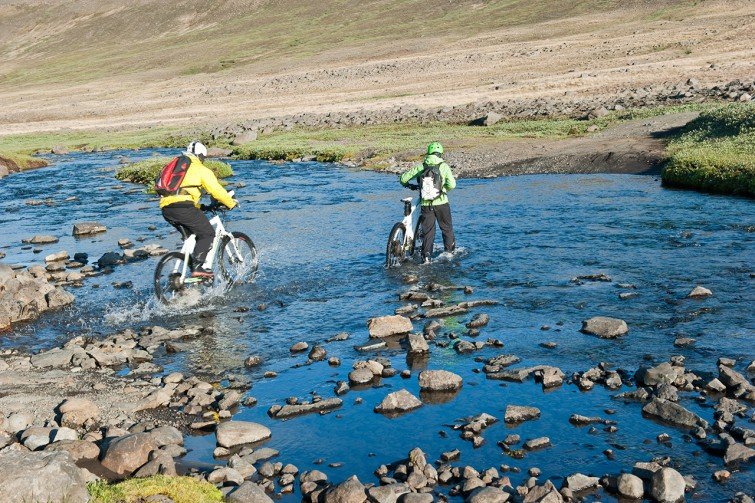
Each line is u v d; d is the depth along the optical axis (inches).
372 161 1323.8
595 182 933.8
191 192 470.6
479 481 242.4
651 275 489.7
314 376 350.0
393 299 472.4
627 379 326.3
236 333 421.7
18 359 394.0
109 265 614.5
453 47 4247.0
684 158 904.3
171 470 252.5
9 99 4183.1
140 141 2043.6
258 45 5905.5
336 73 3636.8
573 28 4338.1
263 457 271.9
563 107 1893.5
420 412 305.1
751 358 339.9
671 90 1996.8
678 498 230.8
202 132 2129.7
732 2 4345.5
